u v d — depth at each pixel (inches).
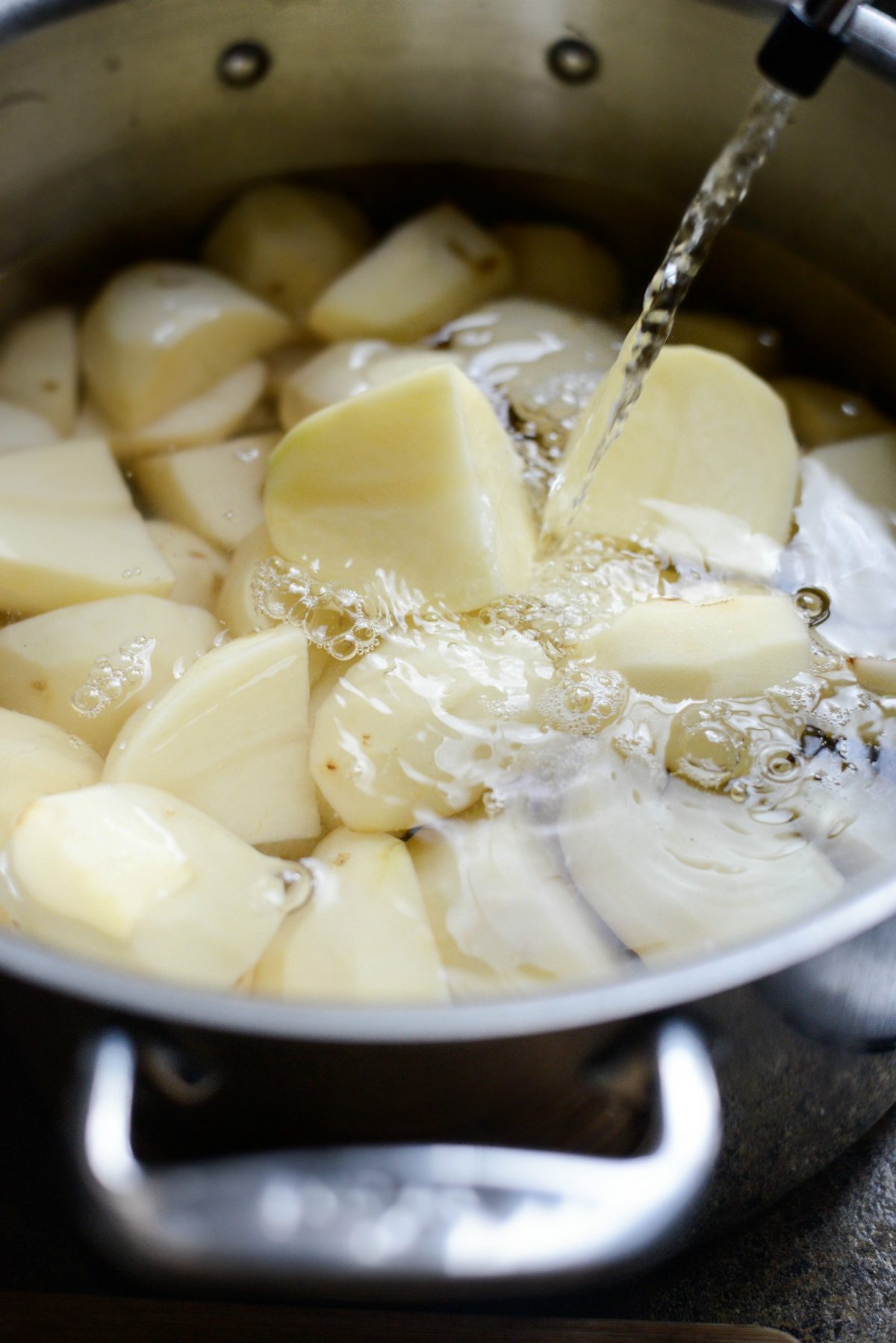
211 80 15.2
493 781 12.7
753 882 12.3
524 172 16.7
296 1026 9.5
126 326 15.2
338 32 15.1
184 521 14.4
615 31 14.6
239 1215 9.6
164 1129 11.2
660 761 12.8
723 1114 11.5
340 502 13.4
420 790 12.6
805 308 16.0
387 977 11.6
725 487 14.2
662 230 16.6
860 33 13.2
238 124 16.0
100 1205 9.7
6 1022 11.4
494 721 12.9
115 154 15.6
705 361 14.1
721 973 9.8
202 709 12.6
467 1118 11.0
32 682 13.3
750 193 15.6
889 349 15.4
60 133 14.9
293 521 13.6
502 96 16.0
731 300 16.4
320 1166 9.8
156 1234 9.5
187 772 12.4
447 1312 13.2
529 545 14.0
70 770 12.7
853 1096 12.5
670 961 11.9
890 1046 12.1
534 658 13.2
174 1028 9.8
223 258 16.5
